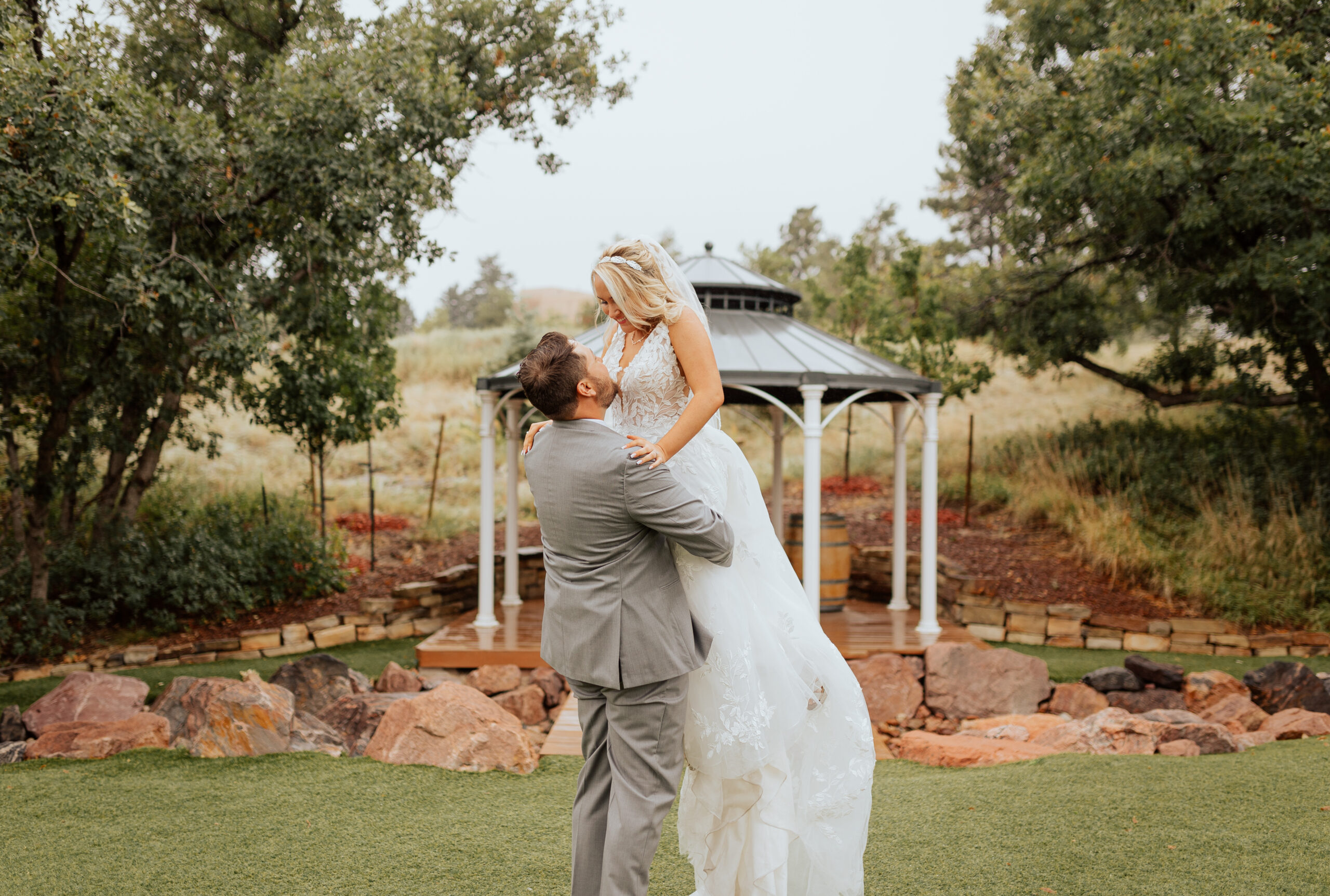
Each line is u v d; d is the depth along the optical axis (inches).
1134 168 351.6
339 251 306.7
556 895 116.6
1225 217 376.5
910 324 477.4
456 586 357.1
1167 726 189.3
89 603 315.0
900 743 212.2
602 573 93.4
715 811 100.0
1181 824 136.5
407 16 332.2
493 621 312.0
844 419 665.6
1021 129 417.4
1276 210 356.2
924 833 137.4
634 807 92.3
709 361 101.0
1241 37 341.7
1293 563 358.0
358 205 284.7
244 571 340.2
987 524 451.8
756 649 100.2
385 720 187.6
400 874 123.4
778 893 98.3
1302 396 425.7
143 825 142.5
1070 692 246.7
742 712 97.4
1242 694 236.5
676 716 94.7
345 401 377.4
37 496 302.7
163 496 414.3
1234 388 440.1
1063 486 450.9
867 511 490.3
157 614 322.7
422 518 480.4
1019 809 146.4
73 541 330.6
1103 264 462.9
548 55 387.2
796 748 104.7
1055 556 399.9
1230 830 133.4
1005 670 251.0
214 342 277.9
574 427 95.6
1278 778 157.2
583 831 97.5
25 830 140.4
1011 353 501.7
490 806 152.9
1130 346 763.4
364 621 331.6
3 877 122.4
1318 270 341.1
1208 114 339.6
